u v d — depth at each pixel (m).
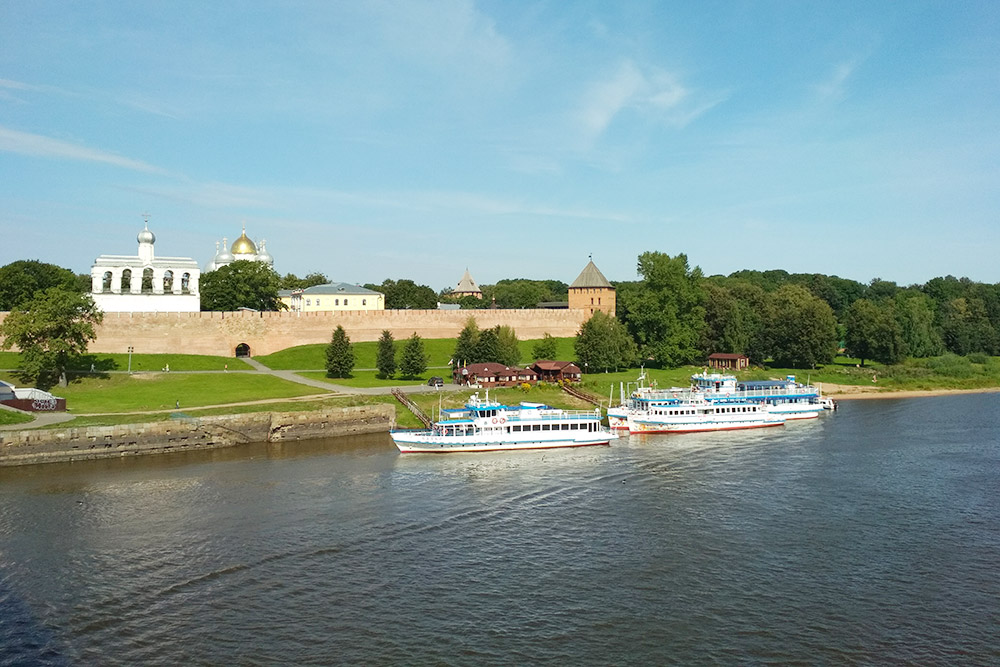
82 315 125.19
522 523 64.31
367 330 176.75
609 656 41.41
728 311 188.88
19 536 59.97
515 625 44.94
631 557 56.00
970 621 45.75
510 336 157.00
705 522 64.38
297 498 71.81
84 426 90.19
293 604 47.66
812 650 42.25
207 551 56.72
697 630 44.47
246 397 116.06
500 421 97.69
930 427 113.25
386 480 79.62
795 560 55.38
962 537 60.19
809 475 81.06
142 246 168.00
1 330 118.75
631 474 82.50
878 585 50.91
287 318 166.38
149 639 43.12
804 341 180.00
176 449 95.69
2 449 84.94
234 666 40.28
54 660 40.81
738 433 111.06
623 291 191.25
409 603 47.88
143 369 139.88
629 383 146.25
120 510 67.31
